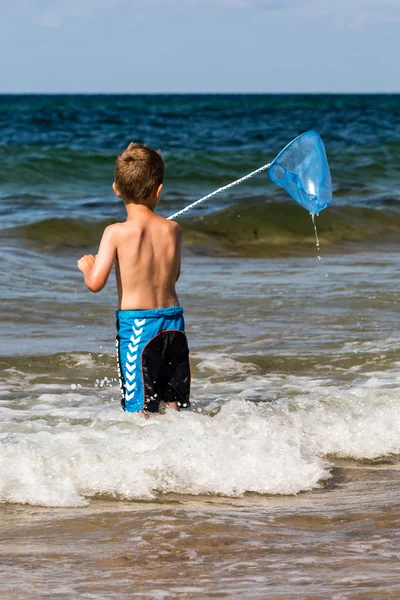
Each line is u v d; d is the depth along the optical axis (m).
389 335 24.78
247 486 12.59
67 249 43.12
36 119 182.12
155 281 14.72
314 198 16.23
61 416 16.34
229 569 9.10
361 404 16.33
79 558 9.51
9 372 20.41
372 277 35.94
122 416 14.70
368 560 9.39
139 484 12.38
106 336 24.69
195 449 13.16
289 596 8.15
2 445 12.96
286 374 20.48
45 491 11.98
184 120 193.12
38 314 27.30
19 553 9.70
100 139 127.81
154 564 9.30
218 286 33.09
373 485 12.99
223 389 18.97
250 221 51.97
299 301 30.03
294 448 13.96
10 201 60.47
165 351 14.72
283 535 10.38
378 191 69.62
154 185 14.85
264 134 143.12
